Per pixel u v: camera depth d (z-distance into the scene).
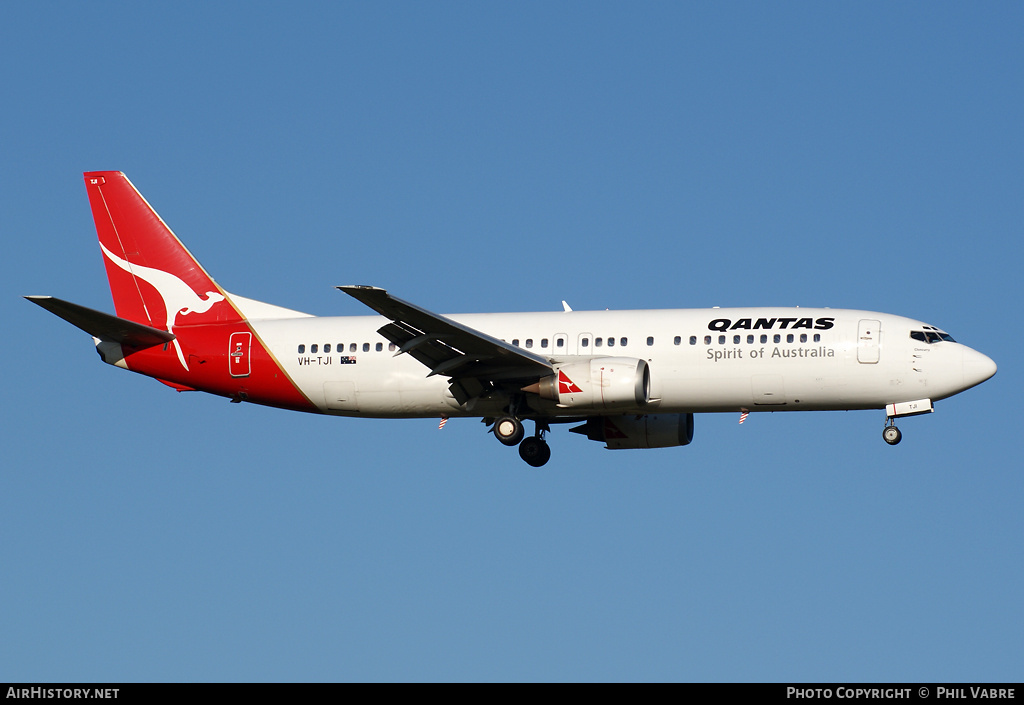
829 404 127.56
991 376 123.56
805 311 129.50
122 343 142.25
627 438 139.88
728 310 131.12
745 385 127.44
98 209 146.50
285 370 138.50
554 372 128.62
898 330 126.00
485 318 135.75
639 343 130.00
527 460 140.50
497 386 132.38
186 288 144.12
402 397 136.38
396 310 117.88
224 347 140.38
